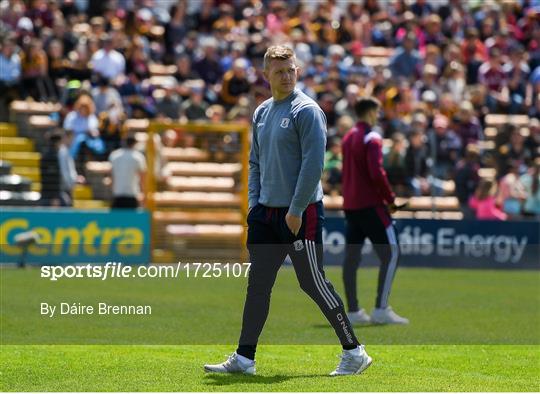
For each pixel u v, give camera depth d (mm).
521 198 47156
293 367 20203
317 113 18281
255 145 19250
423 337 25188
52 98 49938
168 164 45062
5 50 48906
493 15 63000
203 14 57656
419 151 46375
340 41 59094
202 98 51906
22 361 20609
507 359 21938
